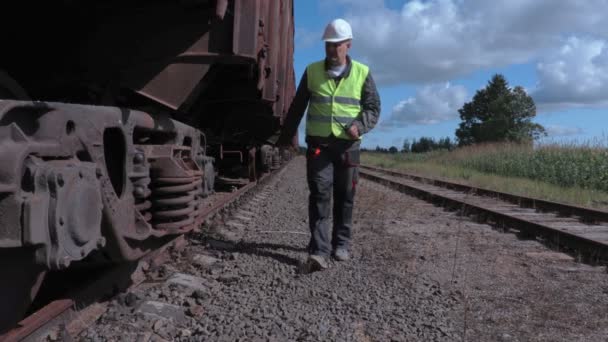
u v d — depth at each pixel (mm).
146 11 4445
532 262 5852
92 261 3627
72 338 2943
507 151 25125
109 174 3646
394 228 7957
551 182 18328
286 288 4445
